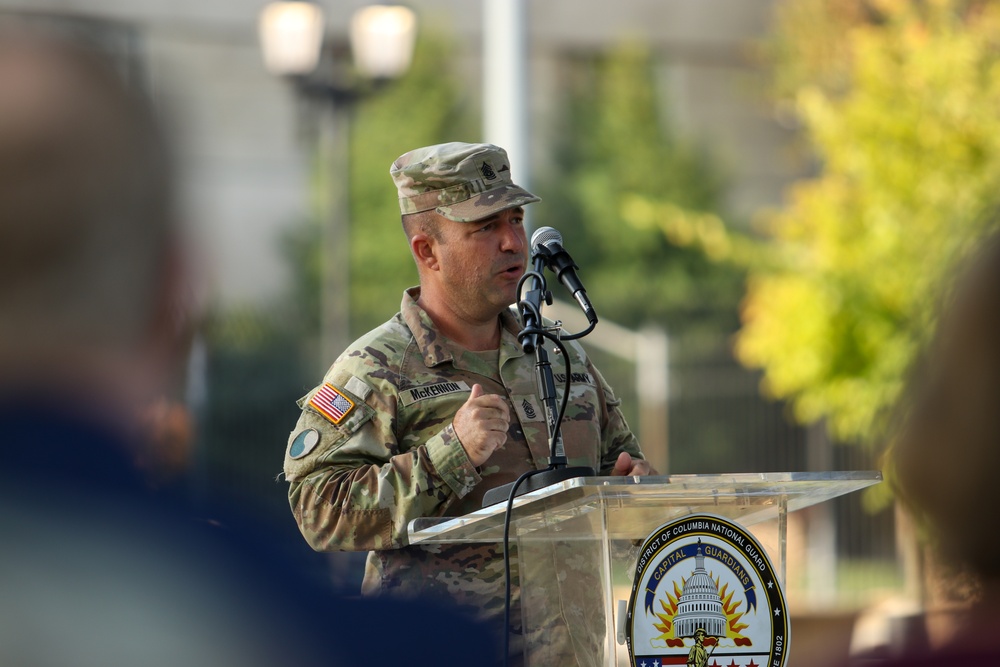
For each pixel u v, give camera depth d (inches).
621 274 2596.0
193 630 105.3
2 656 101.1
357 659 115.2
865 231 1381.6
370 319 2458.2
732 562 266.8
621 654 263.0
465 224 395.9
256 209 2452.0
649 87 2812.5
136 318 107.2
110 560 103.8
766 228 2118.6
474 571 369.1
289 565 114.2
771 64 2012.8
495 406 358.6
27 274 102.9
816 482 271.6
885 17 1508.4
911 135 1332.4
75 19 113.2
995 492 146.9
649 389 1748.3
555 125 2778.1
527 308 336.8
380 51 1565.0
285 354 1811.0
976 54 1323.8
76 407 104.6
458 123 2696.9
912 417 154.0
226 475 1695.4
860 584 1497.3
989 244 151.9
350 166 2539.4
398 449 382.3
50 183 102.6
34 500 102.6
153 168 107.5
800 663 263.0
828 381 1401.3
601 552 270.5
